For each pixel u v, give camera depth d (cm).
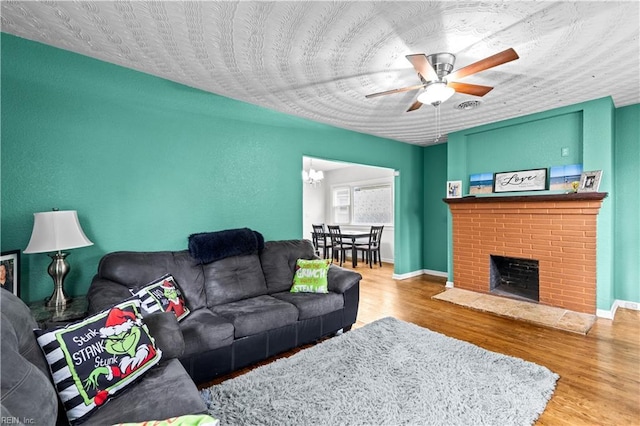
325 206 876
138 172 268
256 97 319
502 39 212
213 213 312
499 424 167
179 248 291
